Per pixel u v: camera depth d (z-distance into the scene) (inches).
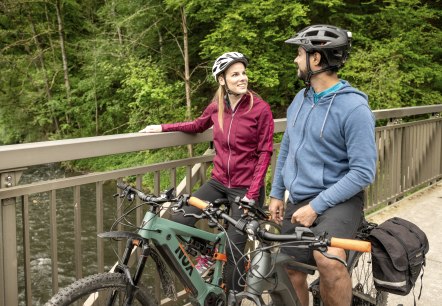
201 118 112.6
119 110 610.2
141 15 533.0
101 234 75.4
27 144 81.4
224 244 95.3
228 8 452.4
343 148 86.0
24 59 687.7
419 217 202.2
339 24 491.2
